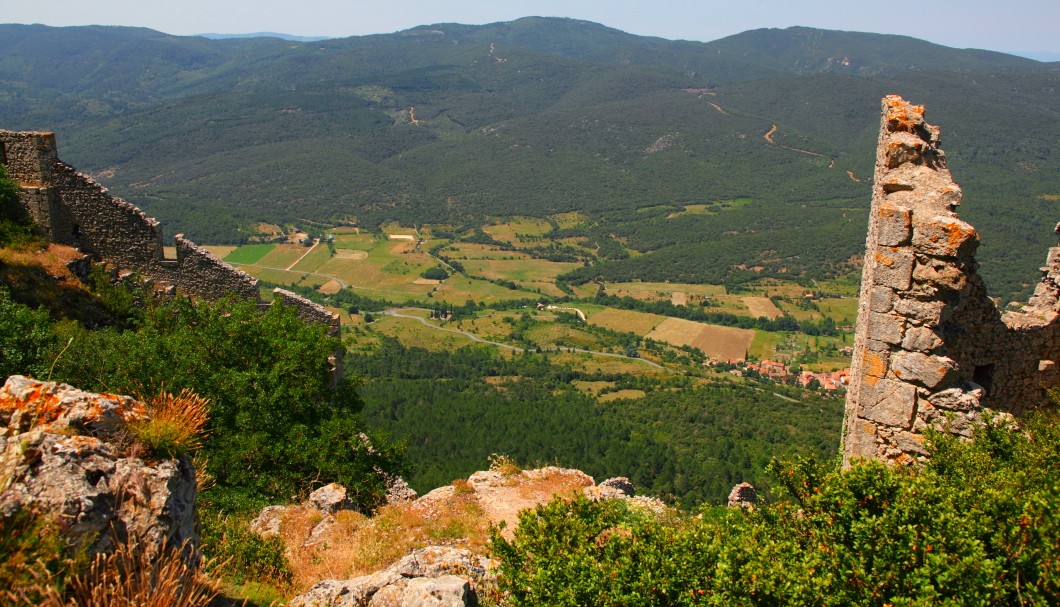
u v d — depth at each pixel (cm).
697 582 587
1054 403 1062
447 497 1206
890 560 555
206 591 559
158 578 486
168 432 550
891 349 905
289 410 1259
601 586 601
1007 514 589
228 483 1140
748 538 615
